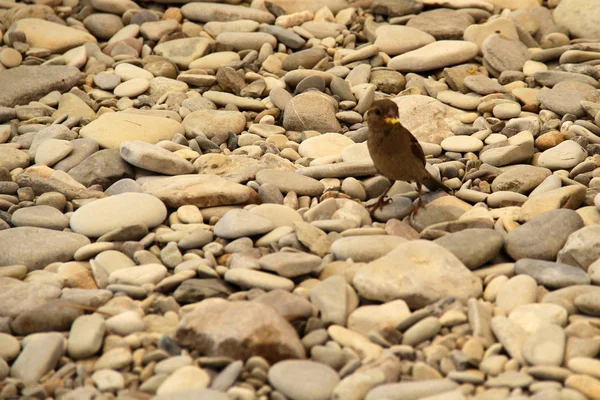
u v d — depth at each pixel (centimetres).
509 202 1105
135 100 1473
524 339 774
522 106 1437
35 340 795
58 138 1293
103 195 1140
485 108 1389
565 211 988
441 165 1209
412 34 1634
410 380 734
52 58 1617
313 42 1686
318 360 765
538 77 1482
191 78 1517
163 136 1314
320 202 1102
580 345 757
